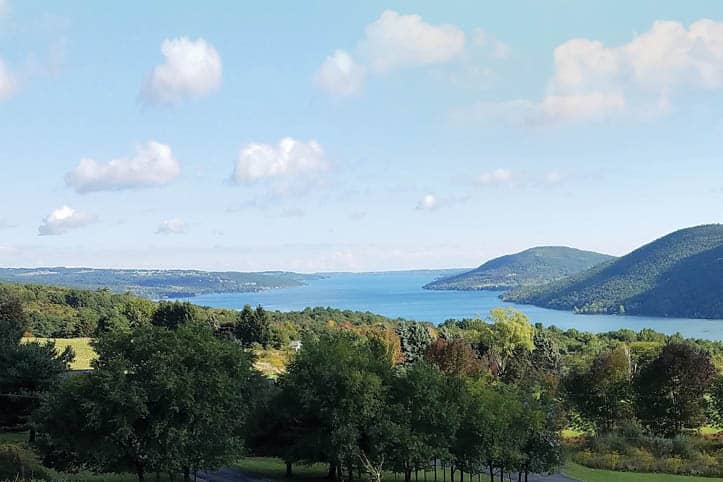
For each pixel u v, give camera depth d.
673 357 71.31
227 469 50.97
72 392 38.09
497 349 120.38
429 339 120.44
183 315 146.38
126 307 167.50
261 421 48.03
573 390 77.50
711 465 56.19
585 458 60.06
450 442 46.16
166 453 37.62
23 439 54.41
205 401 39.09
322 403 44.12
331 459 43.84
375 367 48.22
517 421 48.44
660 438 64.50
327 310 198.62
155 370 38.22
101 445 37.38
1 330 73.00
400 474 53.06
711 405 74.56
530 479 53.06
